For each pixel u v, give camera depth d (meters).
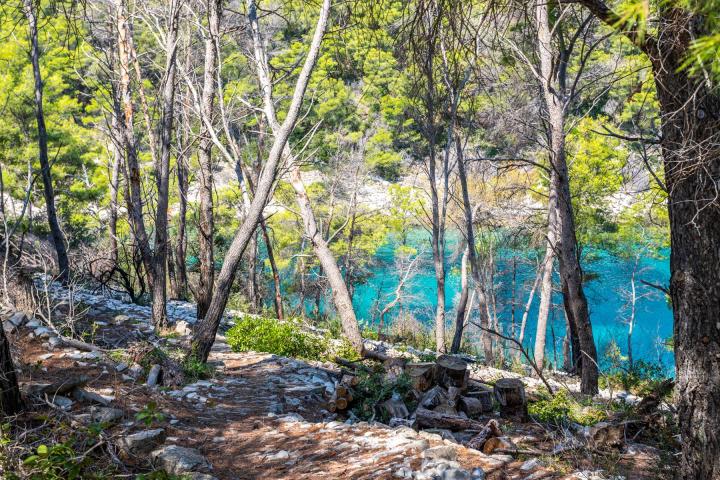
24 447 5.72
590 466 7.33
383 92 37.69
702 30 5.04
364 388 9.95
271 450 7.23
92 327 13.28
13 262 12.27
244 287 35.94
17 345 9.33
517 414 10.24
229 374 11.74
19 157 29.67
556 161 16.00
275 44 34.25
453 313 38.88
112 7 17.77
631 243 30.27
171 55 16.14
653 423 9.85
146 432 6.88
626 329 37.16
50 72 30.95
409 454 6.61
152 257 15.78
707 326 5.57
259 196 11.48
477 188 35.22
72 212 31.05
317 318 32.69
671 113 5.35
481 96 23.05
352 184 37.88
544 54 15.52
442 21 7.49
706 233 5.51
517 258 37.28
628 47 19.00
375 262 42.91
